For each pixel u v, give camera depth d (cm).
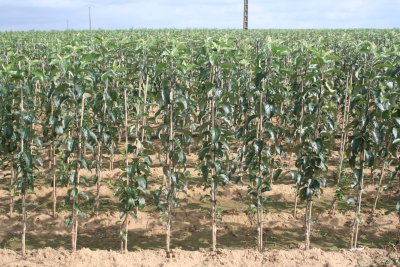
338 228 766
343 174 928
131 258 618
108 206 836
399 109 601
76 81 578
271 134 607
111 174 967
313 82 683
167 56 636
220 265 606
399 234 723
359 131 632
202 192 906
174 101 602
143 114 651
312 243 716
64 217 779
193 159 1094
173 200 656
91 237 730
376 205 853
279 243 717
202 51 635
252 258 619
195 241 724
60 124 633
